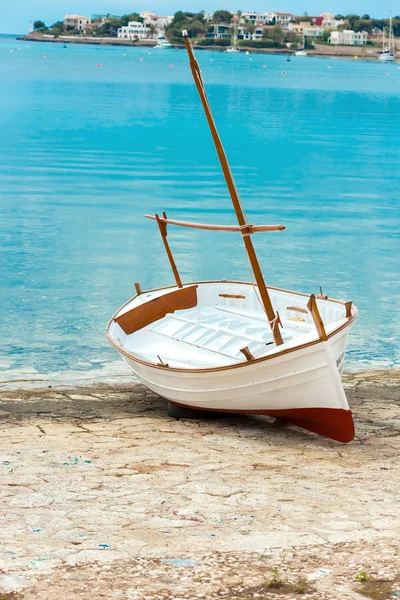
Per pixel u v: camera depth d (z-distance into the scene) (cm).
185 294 1278
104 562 515
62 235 2230
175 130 4844
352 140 4697
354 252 2156
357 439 925
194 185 3134
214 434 951
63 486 714
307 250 2156
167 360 1112
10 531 587
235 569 503
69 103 6381
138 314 1217
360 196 3028
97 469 777
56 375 1273
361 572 493
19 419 1016
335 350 941
